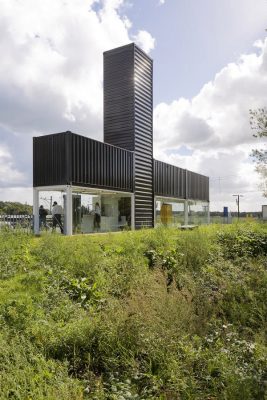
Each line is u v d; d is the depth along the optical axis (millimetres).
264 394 2975
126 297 5078
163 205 24203
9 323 3861
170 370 3293
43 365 3148
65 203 14859
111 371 3402
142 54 21344
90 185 15875
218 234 10391
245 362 3539
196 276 6602
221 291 5926
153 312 4250
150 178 21875
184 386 3057
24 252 7160
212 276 6590
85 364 3508
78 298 5020
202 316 4711
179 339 3869
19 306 4262
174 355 3520
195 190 30609
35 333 3701
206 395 3037
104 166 17078
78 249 7371
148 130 21828
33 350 3363
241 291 5867
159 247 7777
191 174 29766
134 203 19703
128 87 20422
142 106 21172
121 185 18438
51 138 15258
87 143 15867
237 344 3914
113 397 2873
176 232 10258
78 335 3727
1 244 7789
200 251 7848
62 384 2832
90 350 3662
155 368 3438
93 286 5266
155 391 3080
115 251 7410
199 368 3414
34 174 15727
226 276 6680
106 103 21125
